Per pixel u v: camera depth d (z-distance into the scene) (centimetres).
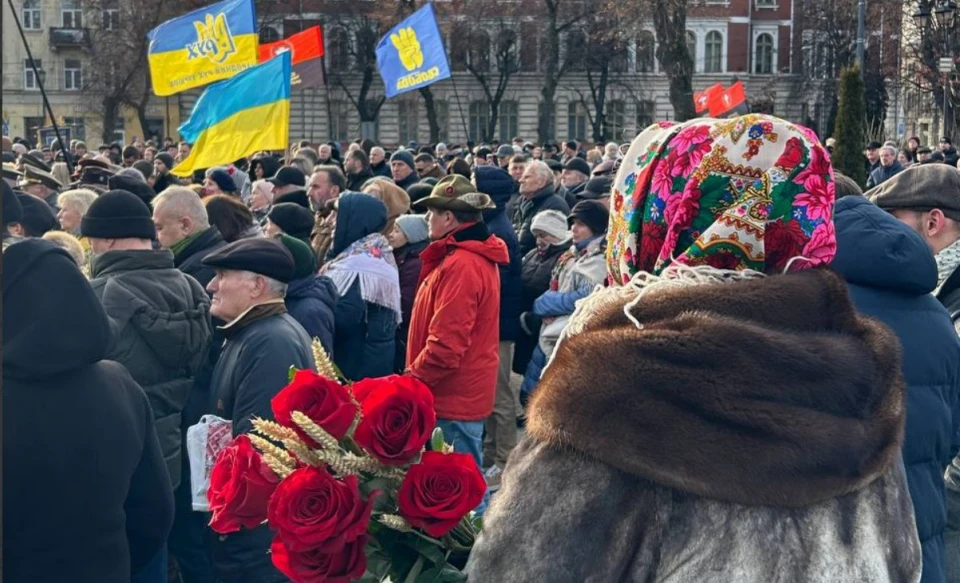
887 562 167
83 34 4834
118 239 467
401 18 4897
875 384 167
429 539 186
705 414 154
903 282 319
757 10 6306
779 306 167
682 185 181
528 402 173
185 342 461
